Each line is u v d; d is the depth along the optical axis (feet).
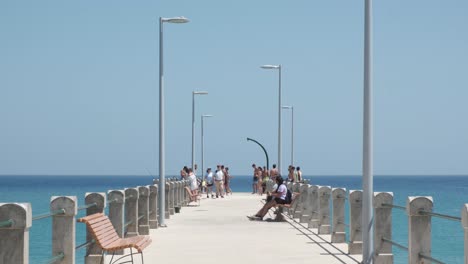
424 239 44.70
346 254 63.05
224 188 222.48
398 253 77.05
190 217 111.65
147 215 82.17
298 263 57.31
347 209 141.18
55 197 44.55
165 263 57.36
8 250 35.68
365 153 55.67
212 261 58.54
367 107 55.77
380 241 53.67
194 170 215.92
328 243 72.28
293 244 71.36
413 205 44.50
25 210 35.58
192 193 158.61
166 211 109.09
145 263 57.36
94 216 48.88
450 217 38.70
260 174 218.79
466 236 36.19
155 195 92.17
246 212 124.36
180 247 68.80
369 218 55.21
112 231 52.70
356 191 63.21
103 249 47.62
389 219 53.62
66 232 44.75
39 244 94.38
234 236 79.97
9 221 35.19
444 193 358.23
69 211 44.52
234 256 61.77
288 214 114.52
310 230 87.35
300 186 104.94
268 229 89.15
